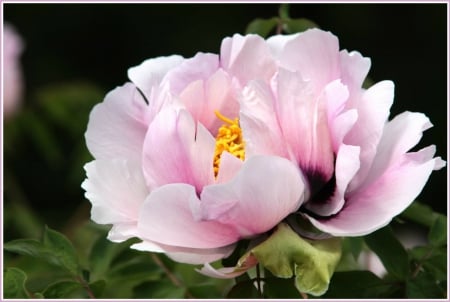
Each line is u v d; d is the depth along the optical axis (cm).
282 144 105
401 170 106
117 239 106
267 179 103
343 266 123
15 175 265
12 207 155
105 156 110
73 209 269
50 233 112
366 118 106
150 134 106
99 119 110
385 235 110
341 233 103
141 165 109
